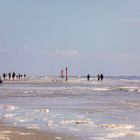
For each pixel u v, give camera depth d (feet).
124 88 409.69
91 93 341.82
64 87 469.16
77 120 139.95
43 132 111.96
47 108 193.47
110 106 203.92
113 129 118.93
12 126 124.77
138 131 114.52
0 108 192.24
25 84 588.50
